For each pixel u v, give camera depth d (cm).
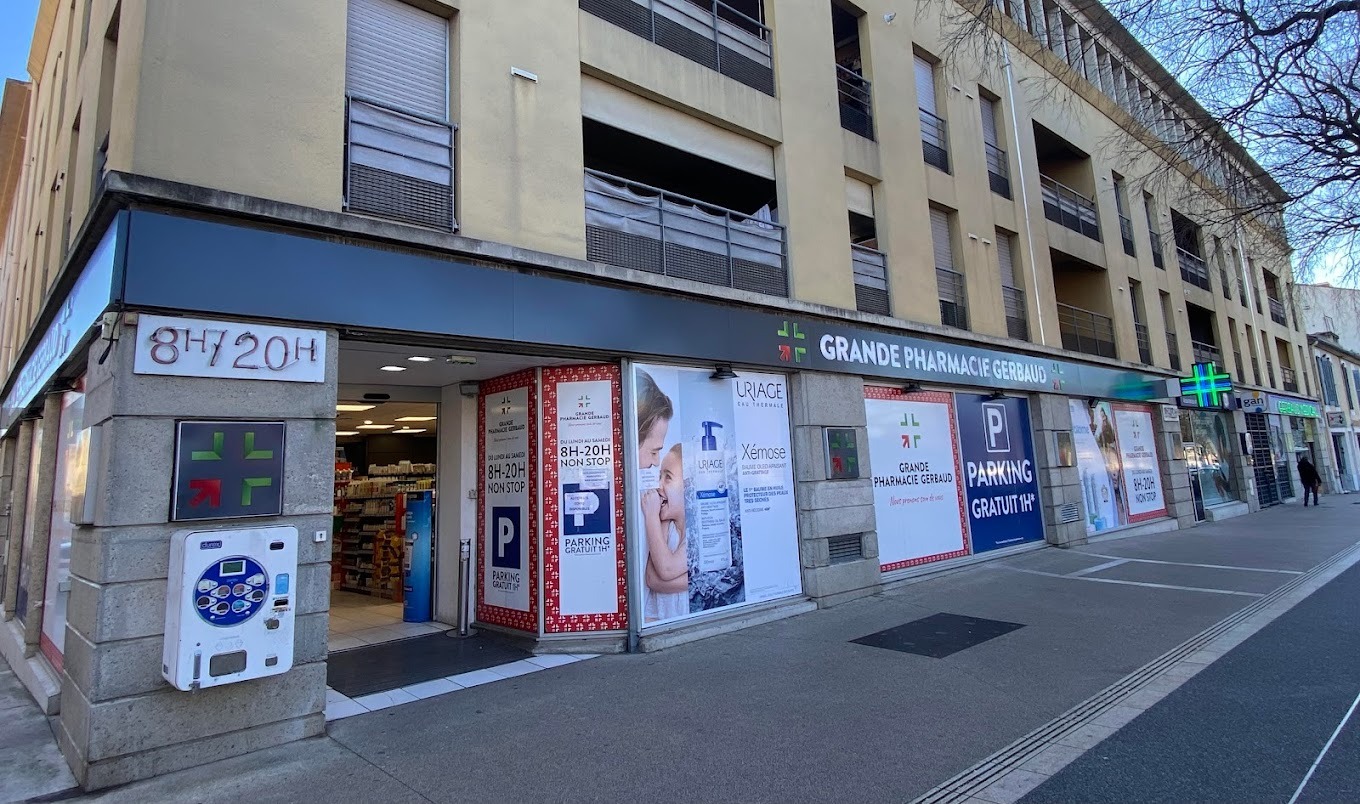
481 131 618
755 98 882
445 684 564
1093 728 431
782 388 856
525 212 636
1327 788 340
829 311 895
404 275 533
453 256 574
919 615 767
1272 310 2639
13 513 852
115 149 479
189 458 427
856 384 928
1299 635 635
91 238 465
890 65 1108
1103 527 1389
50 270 842
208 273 441
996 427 1185
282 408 466
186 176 454
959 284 1173
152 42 453
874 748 410
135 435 411
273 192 491
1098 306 1570
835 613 795
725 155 855
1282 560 1079
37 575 670
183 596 395
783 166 899
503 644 684
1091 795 343
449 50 632
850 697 502
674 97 788
